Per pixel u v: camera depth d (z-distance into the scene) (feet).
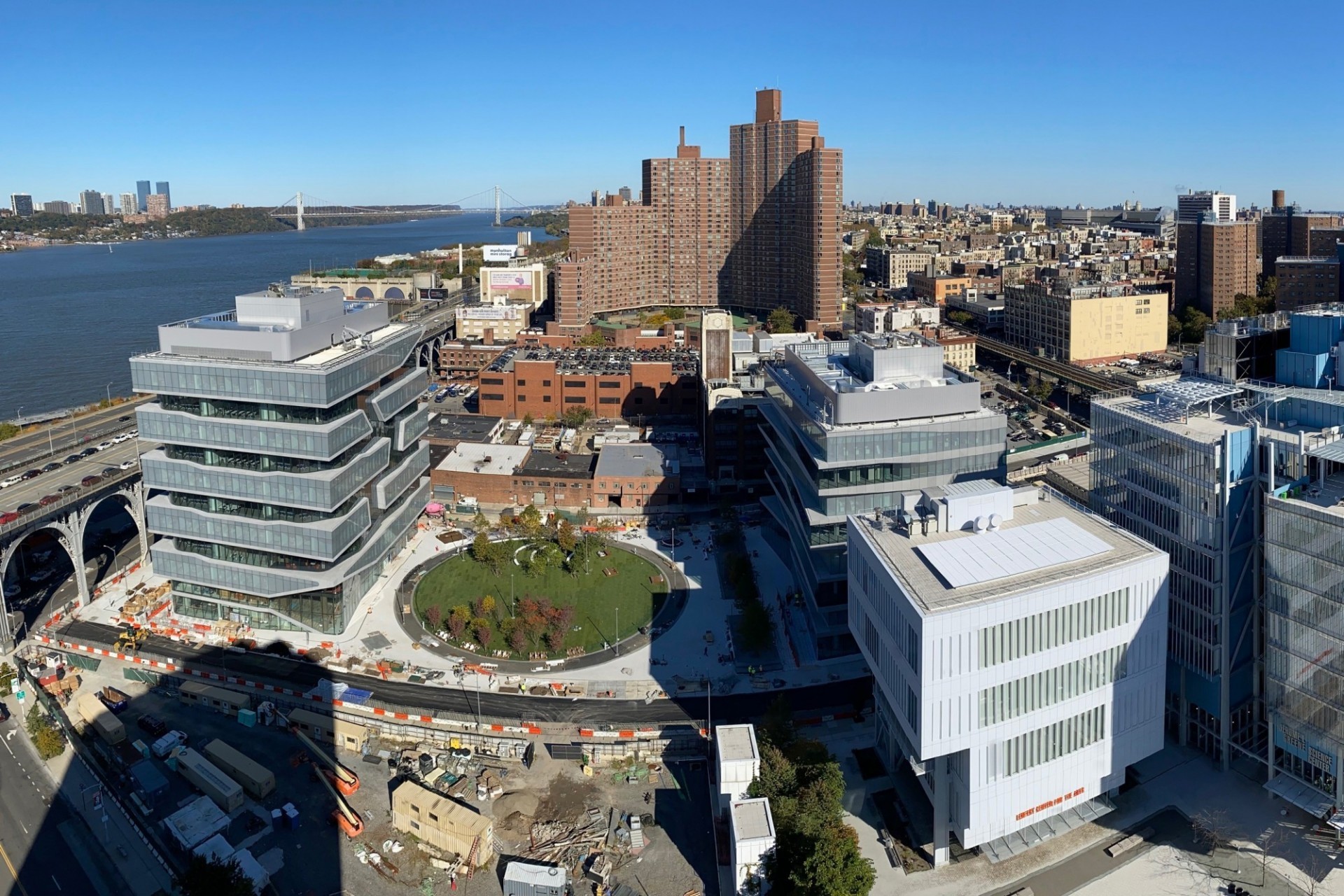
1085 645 389.60
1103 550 407.23
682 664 560.61
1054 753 393.91
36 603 652.89
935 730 370.73
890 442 543.39
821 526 555.69
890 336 614.75
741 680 541.34
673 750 474.90
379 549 647.56
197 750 485.15
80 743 487.61
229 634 601.62
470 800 445.78
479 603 620.90
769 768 423.64
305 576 585.63
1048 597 377.30
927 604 368.68
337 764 470.39
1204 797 426.92
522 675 550.77
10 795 454.81
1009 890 381.60
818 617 556.51
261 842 420.77
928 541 425.28
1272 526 394.52
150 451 608.60
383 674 552.41
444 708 515.91
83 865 409.69
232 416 580.30
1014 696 379.76
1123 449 468.75
